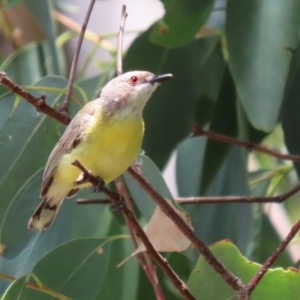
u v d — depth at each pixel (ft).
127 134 11.25
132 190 11.34
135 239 11.26
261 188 11.60
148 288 11.51
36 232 11.40
